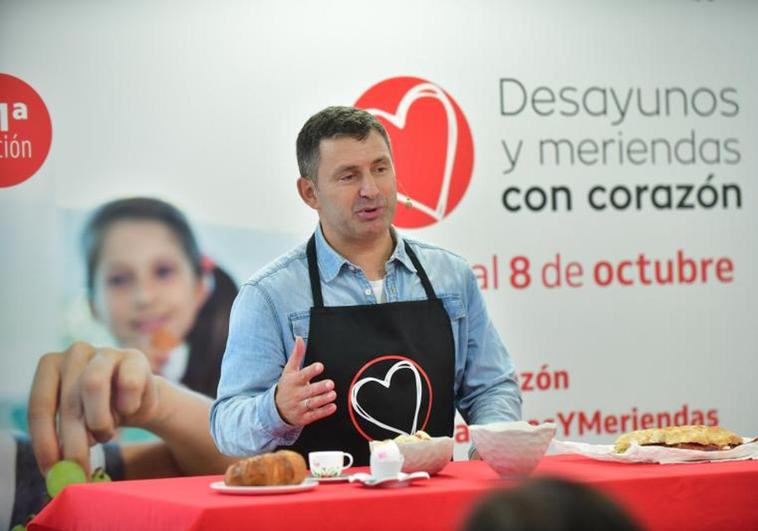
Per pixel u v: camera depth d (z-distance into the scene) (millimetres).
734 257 6742
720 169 6750
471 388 3820
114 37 6172
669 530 2574
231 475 2592
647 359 6629
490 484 2625
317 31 6348
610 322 6598
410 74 6434
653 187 6668
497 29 6539
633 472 2695
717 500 2619
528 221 6527
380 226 3625
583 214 6586
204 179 6211
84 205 6113
